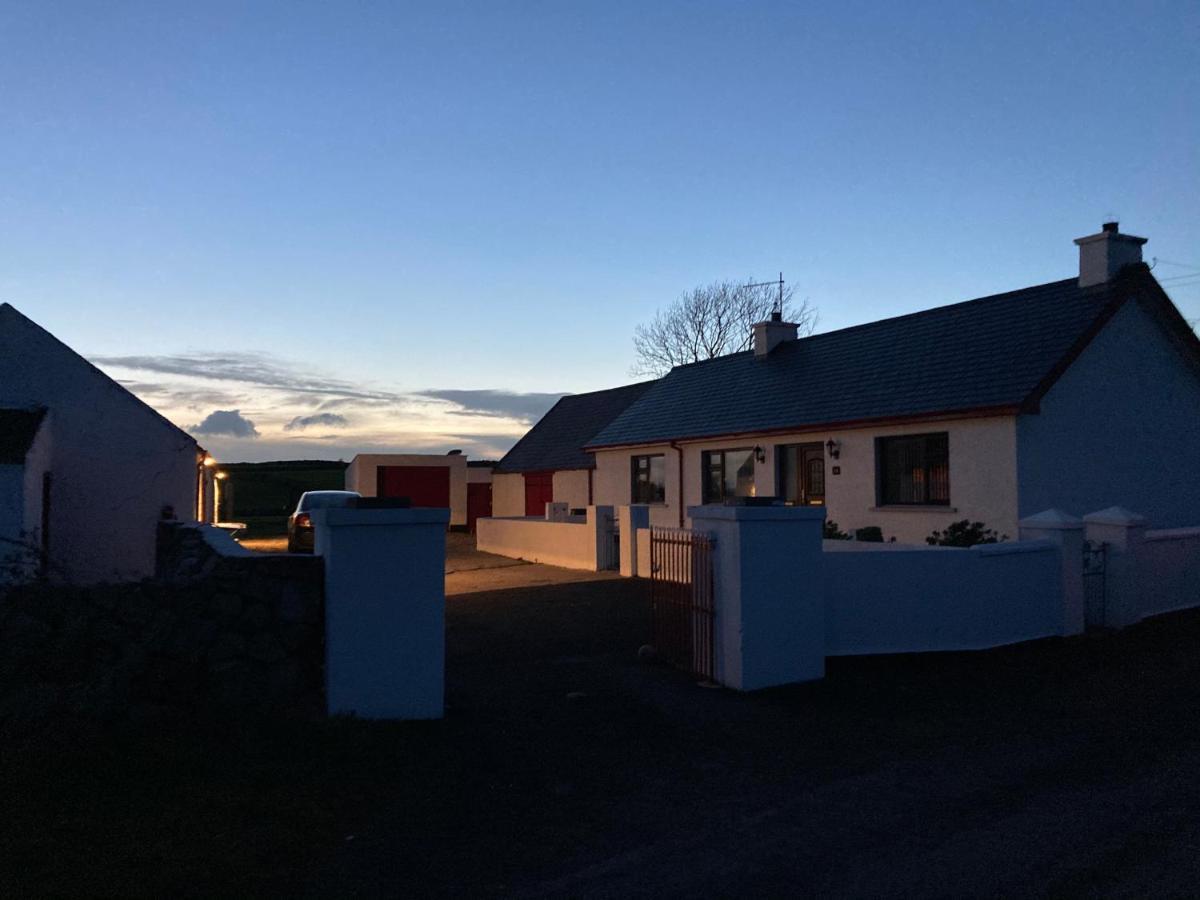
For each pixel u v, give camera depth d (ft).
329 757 21.76
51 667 22.40
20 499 40.73
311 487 195.62
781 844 17.67
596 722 26.43
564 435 123.44
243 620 24.32
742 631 29.96
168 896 14.99
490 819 19.13
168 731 21.91
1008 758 22.91
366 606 24.99
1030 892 15.14
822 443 65.62
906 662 34.12
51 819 17.38
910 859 16.71
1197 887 15.12
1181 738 24.29
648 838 18.15
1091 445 54.49
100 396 50.60
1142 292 56.18
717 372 86.53
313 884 15.93
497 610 48.67
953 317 65.46
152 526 50.80
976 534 49.34
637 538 61.93
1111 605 40.32
